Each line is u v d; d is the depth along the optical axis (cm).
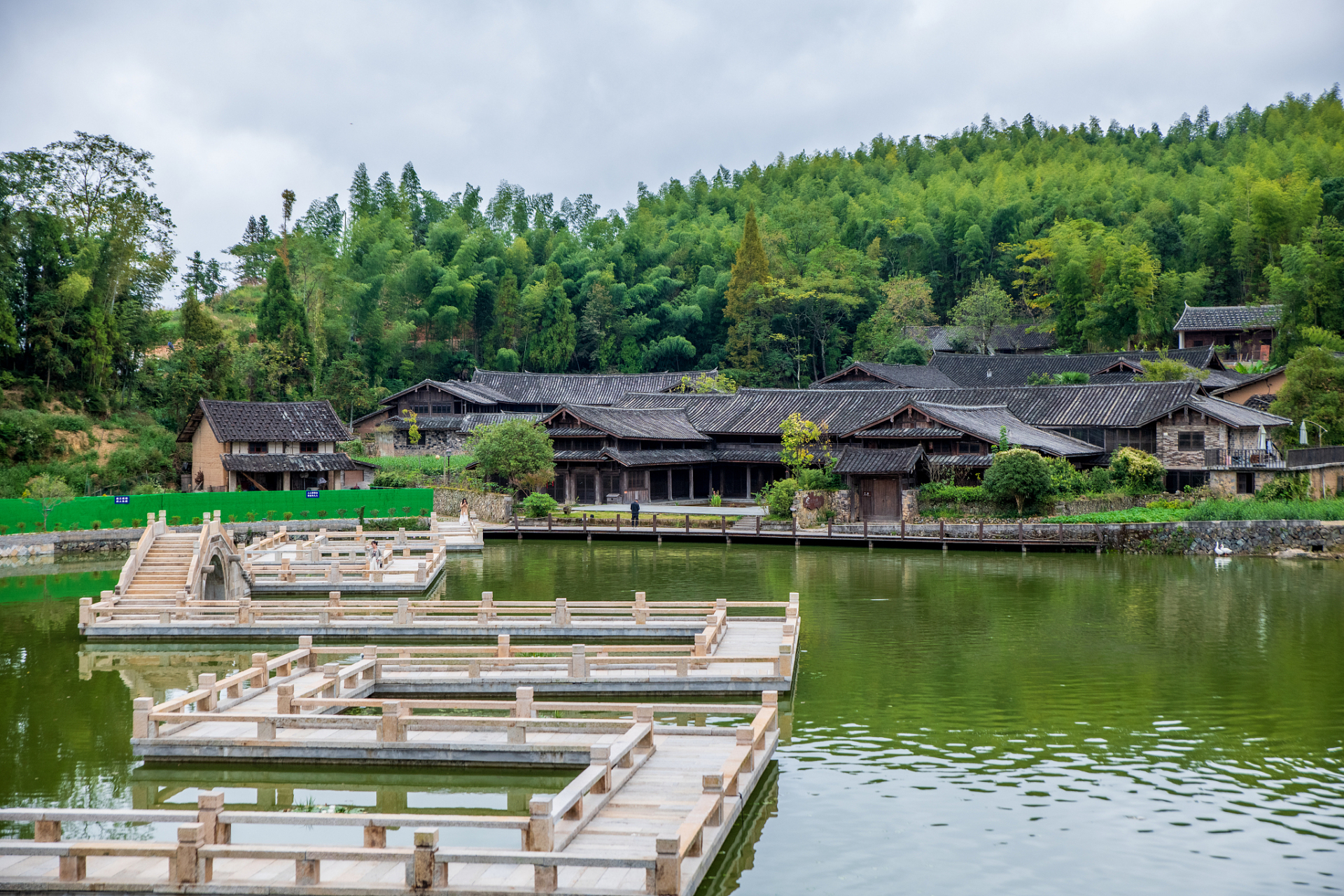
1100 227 13188
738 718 2706
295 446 7662
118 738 2564
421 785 2305
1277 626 3809
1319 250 10131
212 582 4628
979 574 5088
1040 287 13662
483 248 14212
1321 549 5528
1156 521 5750
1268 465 6144
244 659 3419
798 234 15712
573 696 2889
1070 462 6744
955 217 14925
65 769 2342
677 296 14575
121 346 8794
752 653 3206
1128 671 3164
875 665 3253
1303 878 1788
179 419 8769
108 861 1767
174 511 6406
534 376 10994
